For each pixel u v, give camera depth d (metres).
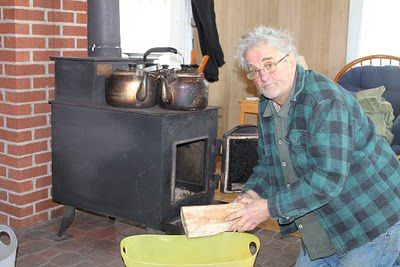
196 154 2.76
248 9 5.07
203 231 1.73
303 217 1.75
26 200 3.03
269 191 1.90
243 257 2.07
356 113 1.61
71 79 2.79
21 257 2.68
